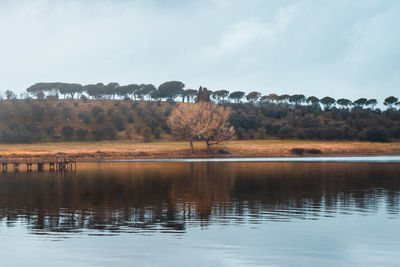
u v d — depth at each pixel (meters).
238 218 26.52
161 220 25.91
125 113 197.88
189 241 21.03
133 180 49.12
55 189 41.25
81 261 18.12
